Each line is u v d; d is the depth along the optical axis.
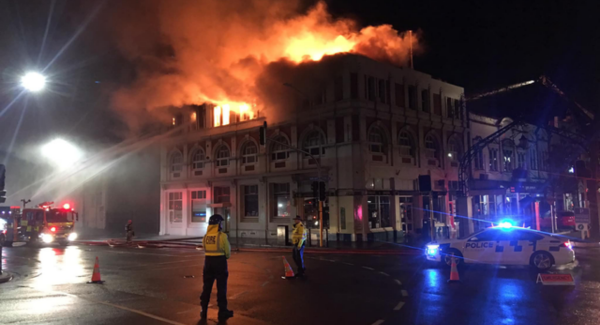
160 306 9.17
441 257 14.51
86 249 25.02
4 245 28.08
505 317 8.01
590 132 29.20
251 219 32.81
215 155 35.34
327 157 28.14
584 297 9.55
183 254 21.48
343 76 27.72
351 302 9.45
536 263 13.38
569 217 34.88
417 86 31.48
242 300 9.74
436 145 32.75
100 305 9.28
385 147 28.95
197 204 36.59
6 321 7.91
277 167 31.09
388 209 29.08
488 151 37.00
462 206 33.09
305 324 7.67
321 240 23.50
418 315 8.23
